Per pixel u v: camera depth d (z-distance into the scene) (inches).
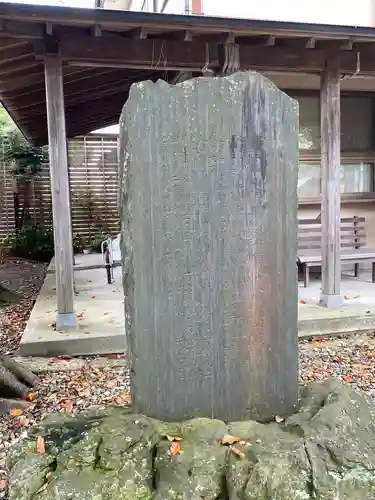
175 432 83.3
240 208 93.6
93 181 466.6
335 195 197.8
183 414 94.3
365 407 91.5
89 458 76.4
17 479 74.8
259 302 96.1
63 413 95.2
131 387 93.2
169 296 92.0
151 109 88.7
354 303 208.1
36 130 345.4
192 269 92.4
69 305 177.2
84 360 162.7
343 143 278.4
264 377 97.3
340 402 89.8
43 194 479.2
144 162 89.0
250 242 94.7
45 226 479.8
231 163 92.6
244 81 92.1
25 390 133.9
